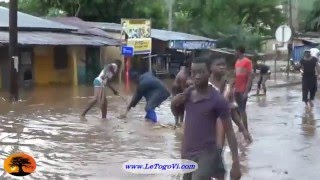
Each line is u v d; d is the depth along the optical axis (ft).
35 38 78.84
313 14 175.94
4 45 72.33
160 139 35.70
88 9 136.36
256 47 145.28
